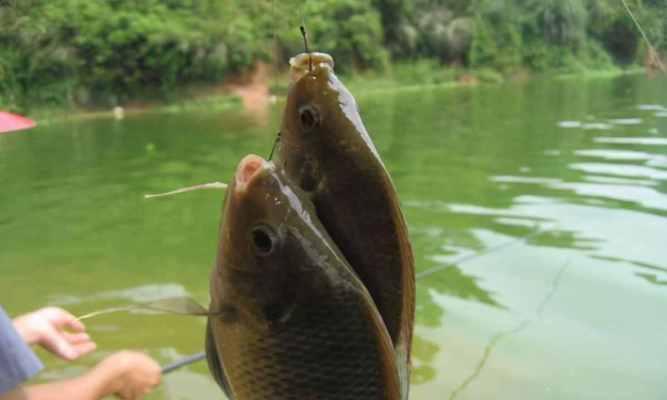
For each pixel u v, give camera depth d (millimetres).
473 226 1514
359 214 276
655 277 1166
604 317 1011
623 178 1976
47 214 1844
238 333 259
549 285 1140
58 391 334
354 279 252
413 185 1995
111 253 1446
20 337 316
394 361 250
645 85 6094
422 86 7555
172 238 1564
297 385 255
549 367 862
